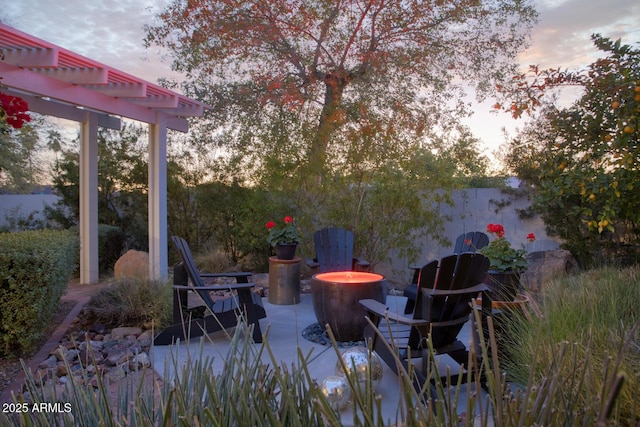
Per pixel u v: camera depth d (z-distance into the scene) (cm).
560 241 671
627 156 343
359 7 840
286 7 840
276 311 515
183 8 886
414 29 851
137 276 487
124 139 841
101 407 139
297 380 129
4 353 349
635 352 196
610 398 68
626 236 594
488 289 292
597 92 374
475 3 823
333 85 846
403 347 298
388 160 677
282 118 888
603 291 296
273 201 712
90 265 659
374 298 398
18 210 877
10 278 329
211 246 815
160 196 603
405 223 669
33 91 408
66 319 458
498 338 283
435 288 280
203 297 401
